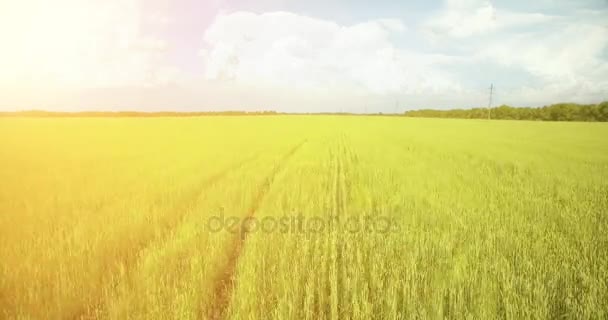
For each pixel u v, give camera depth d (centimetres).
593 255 474
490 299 363
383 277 412
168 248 475
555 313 351
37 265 425
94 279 403
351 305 351
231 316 337
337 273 423
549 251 495
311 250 492
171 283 399
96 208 686
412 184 965
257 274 411
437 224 627
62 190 841
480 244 522
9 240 511
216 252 470
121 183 923
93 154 1585
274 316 331
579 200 789
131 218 603
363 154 1605
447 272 420
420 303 349
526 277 418
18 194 800
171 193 804
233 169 1179
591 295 371
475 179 1034
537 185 944
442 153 1659
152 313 333
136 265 438
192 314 335
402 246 509
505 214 679
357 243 507
